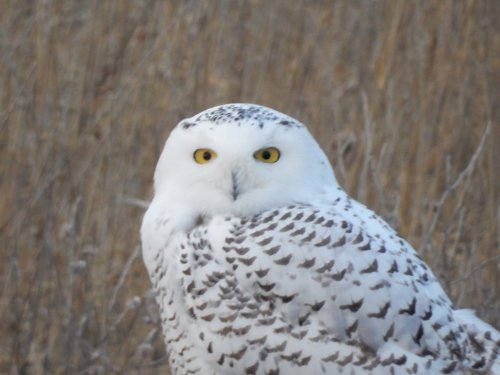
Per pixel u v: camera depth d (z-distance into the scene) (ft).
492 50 38.14
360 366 15.69
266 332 15.93
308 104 36.65
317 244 15.99
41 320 28.99
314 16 41.16
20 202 31.50
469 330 16.52
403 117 35.78
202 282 16.42
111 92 35.86
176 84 35.96
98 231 31.42
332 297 15.78
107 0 38.34
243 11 39.86
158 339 28.43
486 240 29.50
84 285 28.76
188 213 17.04
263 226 16.35
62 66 39.04
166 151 17.66
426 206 31.65
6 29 37.60
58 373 27.55
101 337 27.50
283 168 16.83
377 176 26.84
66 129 33.30
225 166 16.69
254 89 37.81
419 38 37.86
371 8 41.04
